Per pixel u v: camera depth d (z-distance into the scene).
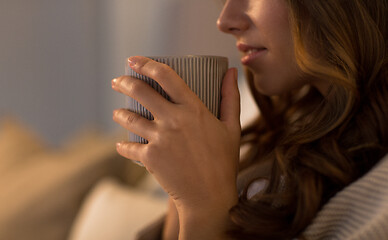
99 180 1.26
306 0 0.50
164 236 0.76
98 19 2.14
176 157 0.47
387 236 0.38
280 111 0.86
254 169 0.77
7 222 1.17
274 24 0.54
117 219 0.99
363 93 0.51
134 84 0.47
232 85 0.52
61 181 1.25
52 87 2.36
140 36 1.92
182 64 0.47
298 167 0.50
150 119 0.49
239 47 0.60
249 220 0.48
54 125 2.43
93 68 2.25
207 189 0.48
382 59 0.50
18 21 2.27
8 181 1.35
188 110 0.46
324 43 0.51
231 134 0.50
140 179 1.32
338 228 0.44
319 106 0.56
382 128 0.50
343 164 0.48
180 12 1.67
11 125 1.61
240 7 0.57
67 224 1.17
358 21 0.49
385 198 0.40
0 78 2.30
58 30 2.27
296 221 0.47
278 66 0.56
